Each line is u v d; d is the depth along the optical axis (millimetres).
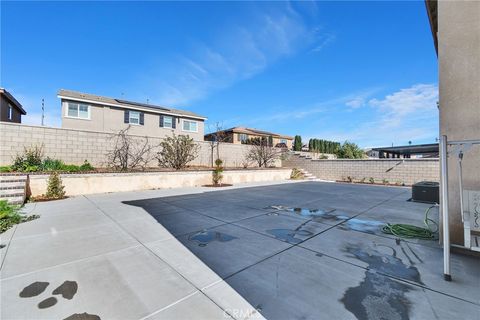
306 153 20422
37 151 9039
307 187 11891
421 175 12945
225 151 15750
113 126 17453
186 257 3164
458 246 3213
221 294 2275
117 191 9516
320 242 3785
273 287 2406
